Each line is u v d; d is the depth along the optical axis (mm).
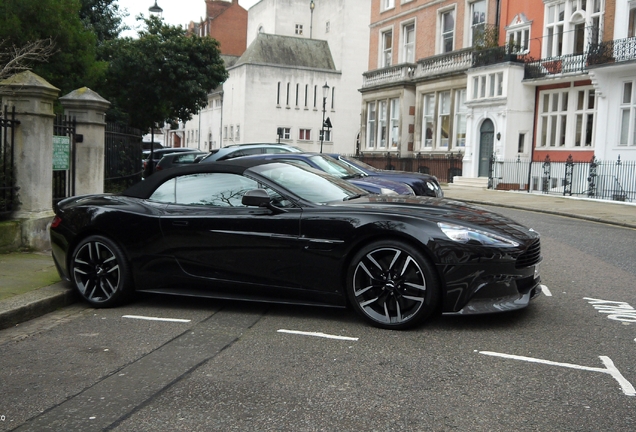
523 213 17016
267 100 52344
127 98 24484
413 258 5172
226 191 6051
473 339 5055
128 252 6156
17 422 3562
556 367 4398
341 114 54344
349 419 3547
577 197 21891
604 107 22172
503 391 3957
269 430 3416
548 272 8078
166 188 6340
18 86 8664
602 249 10180
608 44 21984
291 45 54281
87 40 15953
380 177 11555
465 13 30750
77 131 10688
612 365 4441
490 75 26938
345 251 5406
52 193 9523
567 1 24438
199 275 5988
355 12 54000
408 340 5035
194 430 3426
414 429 3414
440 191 12203
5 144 8648
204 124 64688
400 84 34719
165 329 5449
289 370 4363
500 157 26172
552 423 3484
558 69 24500
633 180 20703
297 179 6141
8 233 8500
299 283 5613
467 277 5094
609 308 6133
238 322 5641
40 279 6902
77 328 5543
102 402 3834
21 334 5371
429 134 33219
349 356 4652
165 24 25531
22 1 14266
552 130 25594
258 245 5703
